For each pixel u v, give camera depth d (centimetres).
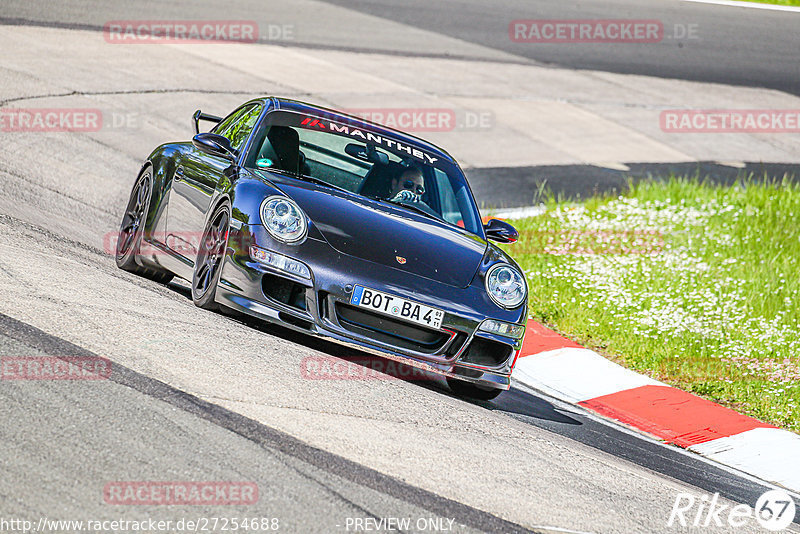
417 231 2202
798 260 4159
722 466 2186
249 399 1634
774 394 2720
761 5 10800
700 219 4603
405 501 1384
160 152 2656
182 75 5238
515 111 6128
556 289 3462
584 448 1969
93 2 6419
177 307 2122
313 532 1222
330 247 2031
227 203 2120
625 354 2986
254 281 2012
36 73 4625
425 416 1825
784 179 5562
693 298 3466
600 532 1452
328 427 1602
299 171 2331
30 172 3309
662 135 6316
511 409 2212
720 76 7906
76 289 2044
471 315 2061
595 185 5125
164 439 1402
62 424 1380
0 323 1706
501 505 1462
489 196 4616
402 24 7712
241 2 7338
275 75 5659
